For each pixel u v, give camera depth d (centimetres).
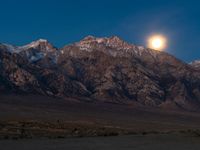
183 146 4878
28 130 7525
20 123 9531
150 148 4606
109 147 4591
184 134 6316
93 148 4450
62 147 4428
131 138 5641
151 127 13350
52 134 6397
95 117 19862
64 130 7988
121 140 5344
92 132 6875
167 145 4938
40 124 9619
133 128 11706
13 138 5191
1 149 4112
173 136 5991
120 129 10112
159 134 6406
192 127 15112
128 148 4553
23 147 4312
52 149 4253
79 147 4484
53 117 17050
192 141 5425
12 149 4144
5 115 15962
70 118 17138
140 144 4962
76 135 6069
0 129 7275
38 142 4775
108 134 6269
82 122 13812
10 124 9031
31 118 14675
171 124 17700
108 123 14775
